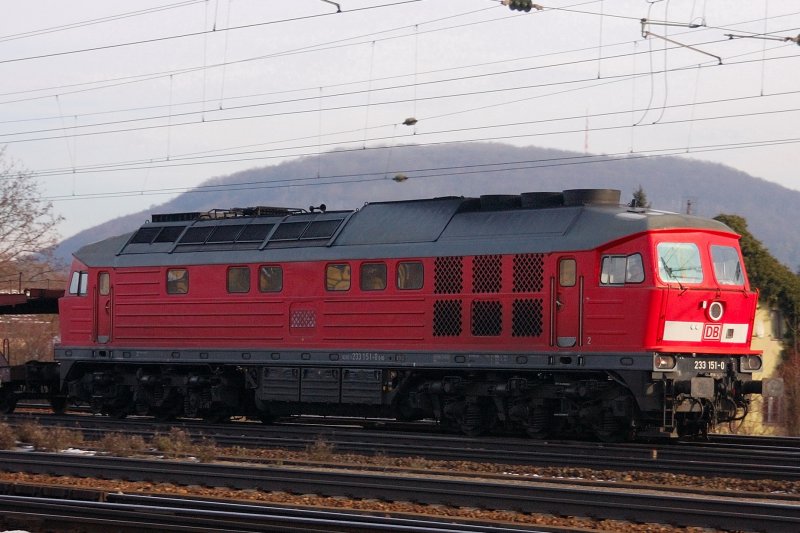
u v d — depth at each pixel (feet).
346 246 93.61
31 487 56.59
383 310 90.79
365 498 57.57
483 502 54.65
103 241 111.75
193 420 108.78
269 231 100.01
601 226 80.94
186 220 108.88
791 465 70.23
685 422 82.48
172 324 103.60
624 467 67.87
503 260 84.89
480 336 85.71
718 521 49.01
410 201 94.58
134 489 61.36
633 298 78.43
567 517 52.70
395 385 91.76
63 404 123.34
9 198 211.41
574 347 81.10
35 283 216.74
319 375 94.94
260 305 98.02
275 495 59.31
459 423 89.25
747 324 84.58
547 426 84.99
